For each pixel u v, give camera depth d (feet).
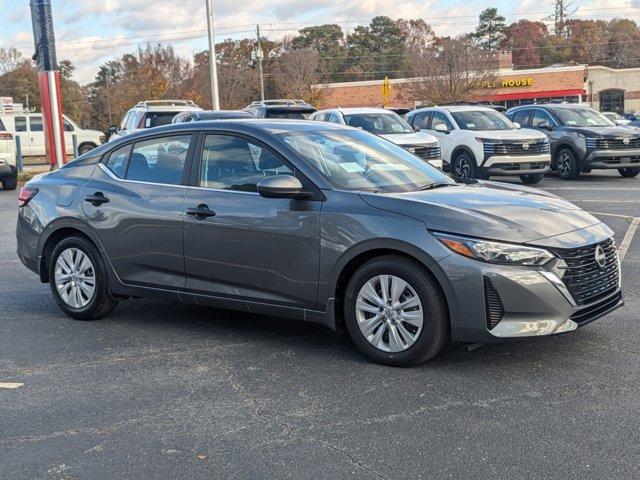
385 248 16.05
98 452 12.71
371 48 319.47
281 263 17.44
